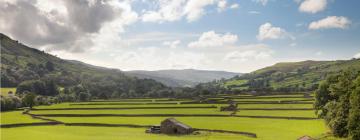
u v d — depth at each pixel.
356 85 75.88
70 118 138.00
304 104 156.50
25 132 102.81
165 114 140.75
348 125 73.38
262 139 83.06
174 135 96.19
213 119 125.69
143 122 121.94
